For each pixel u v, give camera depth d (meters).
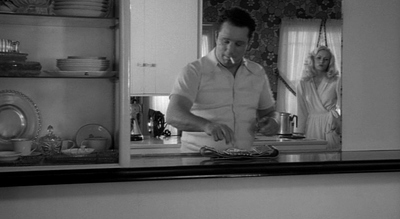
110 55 3.04
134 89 2.99
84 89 3.01
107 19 2.80
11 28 2.91
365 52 3.33
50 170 2.66
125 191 2.85
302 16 3.21
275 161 2.94
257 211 3.03
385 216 3.20
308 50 3.22
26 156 2.73
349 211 3.15
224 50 3.10
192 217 2.94
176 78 3.05
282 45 3.18
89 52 3.02
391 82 3.36
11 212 2.73
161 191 2.89
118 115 2.82
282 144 3.21
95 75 2.79
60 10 2.74
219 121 3.11
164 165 2.79
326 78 3.25
